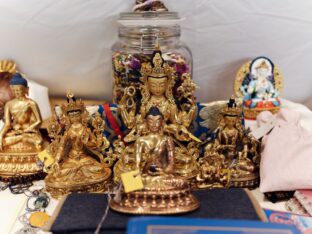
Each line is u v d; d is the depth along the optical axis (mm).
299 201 952
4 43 1324
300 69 1429
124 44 1188
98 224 774
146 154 890
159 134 911
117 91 1172
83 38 1324
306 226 853
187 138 1010
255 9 1284
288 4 1278
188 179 977
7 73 1260
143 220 692
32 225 887
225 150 1041
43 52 1352
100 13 1275
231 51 1374
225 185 1012
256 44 1357
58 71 1398
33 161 1056
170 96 994
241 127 1037
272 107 1283
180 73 1111
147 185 811
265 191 980
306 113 1253
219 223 695
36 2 1245
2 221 910
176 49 1176
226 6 1273
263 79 1308
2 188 1041
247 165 1030
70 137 994
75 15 1274
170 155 896
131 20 1099
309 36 1345
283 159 998
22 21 1273
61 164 1001
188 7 1273
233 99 1012
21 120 1066
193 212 810
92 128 1061
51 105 1453
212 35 1334
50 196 993
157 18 1093
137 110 1023
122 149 1018
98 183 983
